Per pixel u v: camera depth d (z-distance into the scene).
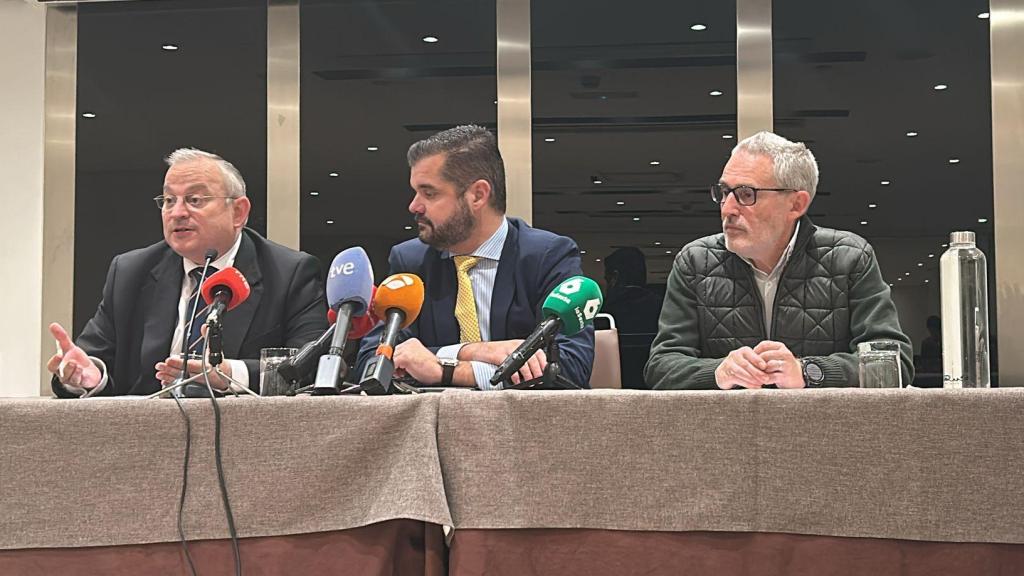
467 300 2.40
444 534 1.31
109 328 2.54
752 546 1.27
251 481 1.30
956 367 1.78
